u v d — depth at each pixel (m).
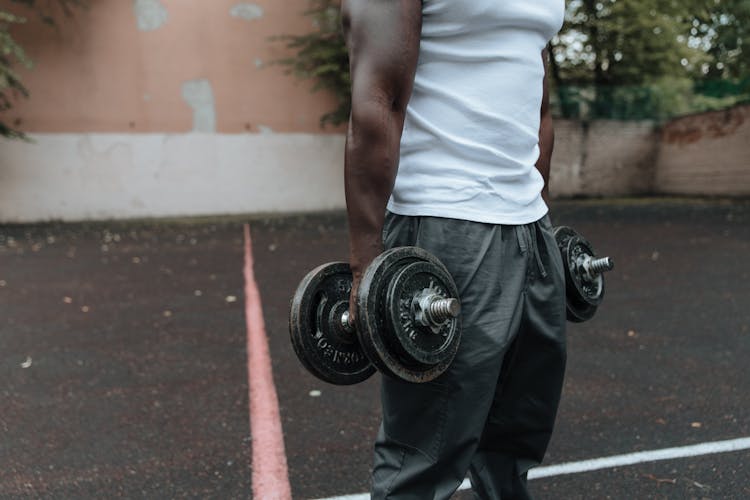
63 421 3.06
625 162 17.95
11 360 4.04
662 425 2.92
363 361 1.42
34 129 13.21
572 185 17.64
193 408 3.21
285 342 4.37
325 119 14.77
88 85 13.43
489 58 1.39
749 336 4.32
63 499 2.35
